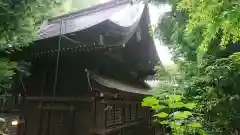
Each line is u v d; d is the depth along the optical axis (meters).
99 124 4.89
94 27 4.21
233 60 1.82
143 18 6.79
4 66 2.54
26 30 2.62
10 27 2.42
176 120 2.58
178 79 2.97
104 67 6.02
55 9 3.09
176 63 3.14
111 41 4.57
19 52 4.17
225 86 2.15
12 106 6.14
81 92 5.16
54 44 4.72
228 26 1.11
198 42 1.90
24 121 5.89
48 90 5.83
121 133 6.71
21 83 5.63
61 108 5.36
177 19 3.03
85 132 4.78
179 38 3.03
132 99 6.79
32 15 2.62
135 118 7.86
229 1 1.05
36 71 6.23
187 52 3.02
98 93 4.80
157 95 2.92
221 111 2.18
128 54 7.48
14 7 2.31
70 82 5.50
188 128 2.50
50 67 6.04
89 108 4.91
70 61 5.67
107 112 5.41
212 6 1.08
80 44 4.61
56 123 5.37
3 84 2.78
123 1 7.36
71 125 5.06
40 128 5.57
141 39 7.26
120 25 4.49
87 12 7.53
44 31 5.55
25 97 6.07
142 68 8.70
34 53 4.89
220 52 2.21
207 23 1.24
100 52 5.18
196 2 1.17
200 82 2.56
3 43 2.53
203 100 2.47
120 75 7.16
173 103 2.53
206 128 2.42
